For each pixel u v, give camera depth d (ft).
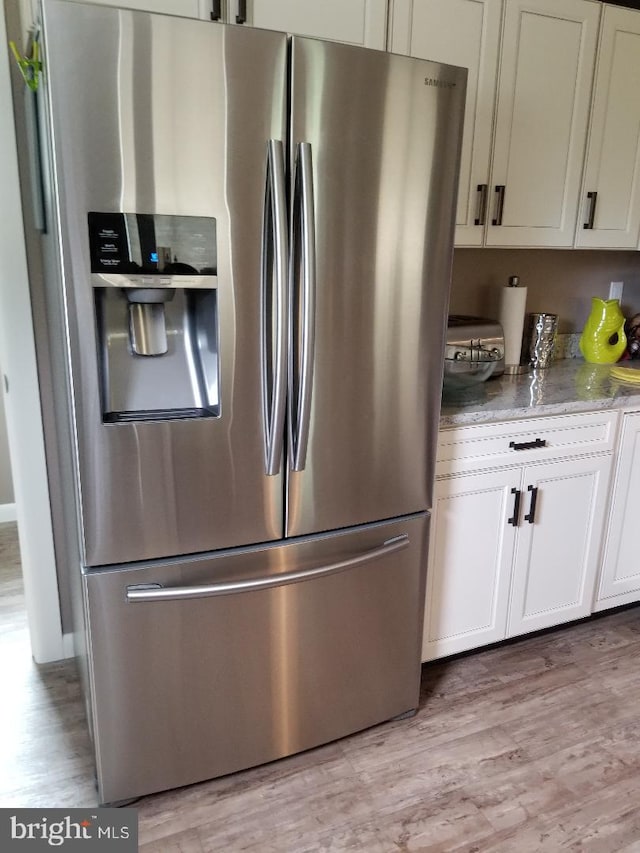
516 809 5.53
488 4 6.59
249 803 5.56
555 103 7.31
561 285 9.39
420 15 6.28
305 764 6.01
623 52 7.56
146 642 5.06
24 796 5.55
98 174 4.12
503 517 6.84
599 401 7.04
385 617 6.08
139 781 5.39
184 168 4.32
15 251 6.15
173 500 4.86
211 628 5.24
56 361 5.17
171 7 5.20
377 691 6.27
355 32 6.02
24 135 5.91
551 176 7.57
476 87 6.79
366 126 4.81
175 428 4.71
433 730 6.45
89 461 4.55
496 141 7.08
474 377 6.85
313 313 4.79
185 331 5.01
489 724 6.53
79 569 5.05
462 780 5.83
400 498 5.86
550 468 6.96
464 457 6.42
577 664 7.50
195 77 4.21
